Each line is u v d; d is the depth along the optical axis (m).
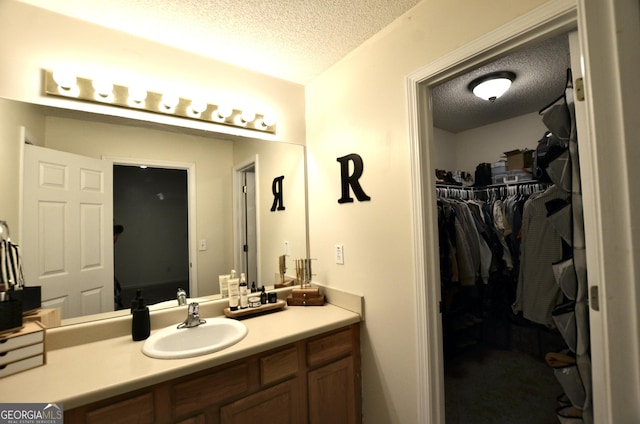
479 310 2.83
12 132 1.32
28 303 1.30
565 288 1.28
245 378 1.32
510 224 2.76
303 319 1.65
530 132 3.00
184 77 1.75
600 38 0.47
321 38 1.67
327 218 2.01
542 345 2.65
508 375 2.46
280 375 1.42
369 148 1.69
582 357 1.18
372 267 1.67
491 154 3.31
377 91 1.64
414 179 1.42
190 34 1.62
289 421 1.44
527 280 2.04
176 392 1.16
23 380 1.05
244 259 1.99
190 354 1.22
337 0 1.38
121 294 1.57
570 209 1.24
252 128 2.00
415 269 1.42
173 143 1.76
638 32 0.45
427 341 1.37
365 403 1.71
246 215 2.00
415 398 1.43
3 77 1.30
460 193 3.04
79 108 1.47
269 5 1.40
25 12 1.36
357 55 1.77
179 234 1.77
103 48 1.53
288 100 2.15
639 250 0.44
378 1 1.39
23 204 1.33
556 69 2.11
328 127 2.00
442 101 2.69
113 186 1.58
